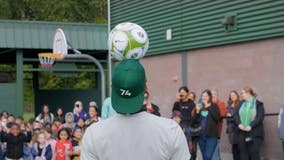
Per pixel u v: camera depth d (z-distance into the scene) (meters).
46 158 15.13
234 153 14.80
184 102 15.28
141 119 3.92
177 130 3.94
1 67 43.00
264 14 15.63
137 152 3.89
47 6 49.66
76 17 49.91
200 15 18.38
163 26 20.44
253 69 16.19
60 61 23.52
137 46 4.90
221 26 17.36
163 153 3.89
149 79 21.58
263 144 15.63
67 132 14.69
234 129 14.34
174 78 20.02
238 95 15.32
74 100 27.19
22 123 17.59
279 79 15.23
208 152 14.05
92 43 24.38
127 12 22.72
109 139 3.91
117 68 4.00
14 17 50.31
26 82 59.12
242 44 16.61
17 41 23.25
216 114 13.94
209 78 18.12
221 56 17.53
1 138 16.66
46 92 27.64
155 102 21.23
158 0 20.69
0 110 23.28
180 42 19.52
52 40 23.78
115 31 4.98
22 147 16.70
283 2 14.97
